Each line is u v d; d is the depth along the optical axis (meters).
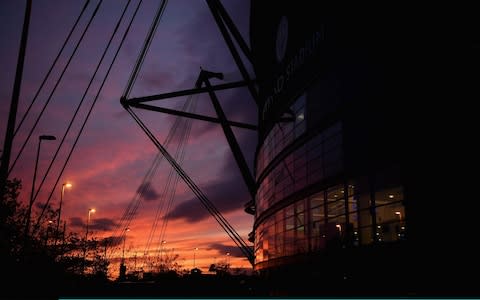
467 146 18.25
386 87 23.42
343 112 27.48
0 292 18.17
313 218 30.75
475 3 19.02
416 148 20.61
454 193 18.38
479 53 18.53
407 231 20.45
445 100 19.58
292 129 35.78
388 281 21.53
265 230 42.88
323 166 29.72
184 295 35.16
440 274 18.34
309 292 29.83
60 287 23.56
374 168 23.75
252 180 54.69
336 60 29.00
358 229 24.86
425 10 21.34
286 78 37.94
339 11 29.12
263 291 36.94
